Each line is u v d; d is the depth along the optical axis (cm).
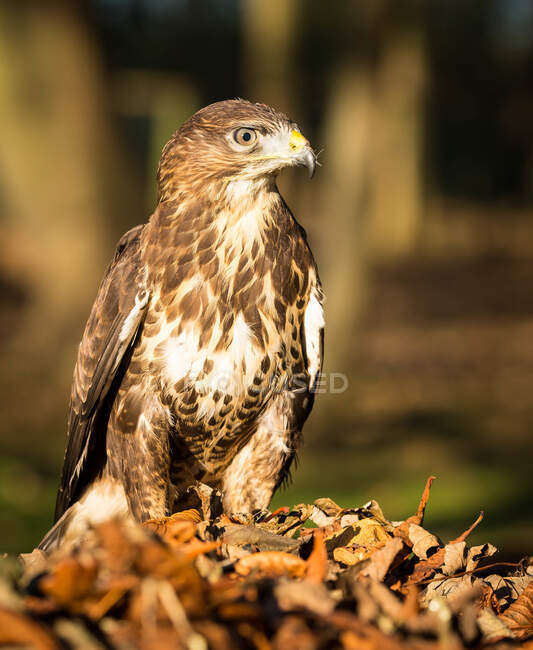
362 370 1933
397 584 283
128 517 513
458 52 4184
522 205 4697
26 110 1738
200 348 474
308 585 235
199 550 251
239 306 475
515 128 4622
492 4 4228
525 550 908
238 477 518
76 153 1762
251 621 226
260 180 477
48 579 224
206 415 487
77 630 215
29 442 1519
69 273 1795
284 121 480
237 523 334
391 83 3266
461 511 1123
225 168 470
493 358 2131
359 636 221
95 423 518
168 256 471
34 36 1725
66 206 1780
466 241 3972
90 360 506
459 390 1833
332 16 2006
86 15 1758
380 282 3114
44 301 1839
